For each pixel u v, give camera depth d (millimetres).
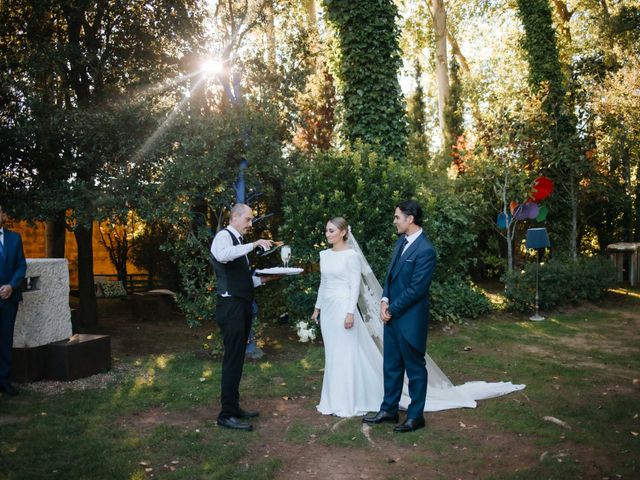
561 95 12984
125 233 12656
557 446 3930
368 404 4863
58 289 5965
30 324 5629
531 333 8398
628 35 14148
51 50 7754
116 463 3635
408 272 4297
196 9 8789
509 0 21000
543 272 10133
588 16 19766
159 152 7359
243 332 4395
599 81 14023
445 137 17438
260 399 5203
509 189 12188
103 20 8742
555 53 13531
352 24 9742
